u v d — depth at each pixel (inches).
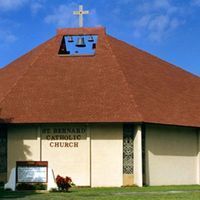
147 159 1402.6
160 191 1202.6
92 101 1414.9
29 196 1068.5
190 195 1092.5
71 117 1369.3
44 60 1571.1
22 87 1480.1
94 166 1376.7
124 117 1359.5
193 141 1531.7
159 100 1504.7
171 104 1529.3
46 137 1387.8
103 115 1369.3
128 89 1445.6
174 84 1660.9
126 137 1389.0
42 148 1385.3
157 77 1633.9
